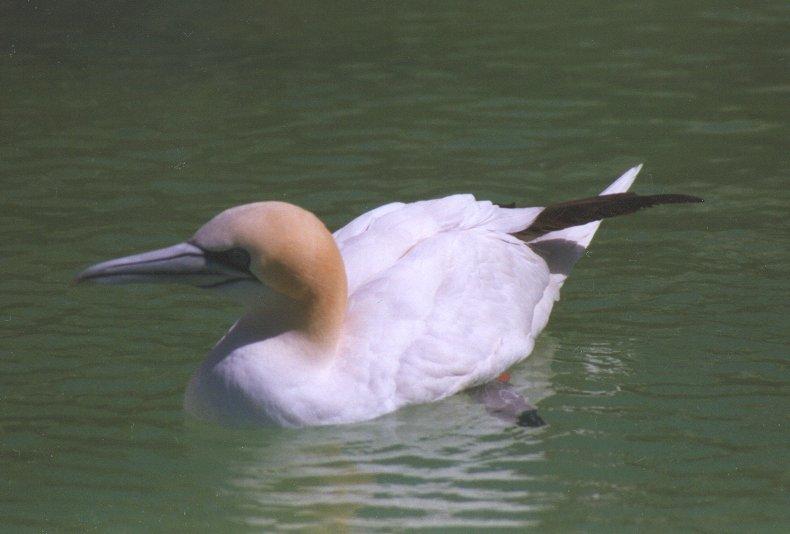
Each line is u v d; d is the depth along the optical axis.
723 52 21.97
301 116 19.77
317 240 11.87
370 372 12.26
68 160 18.27
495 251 13.56
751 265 15.02
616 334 13.78
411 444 11.88
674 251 15.48
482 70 21.56
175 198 16.94
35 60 22.66
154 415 12.34
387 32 23.73
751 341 13.46
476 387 12.99
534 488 11.01
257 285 11.98
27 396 12.63
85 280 11.87
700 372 12.97
